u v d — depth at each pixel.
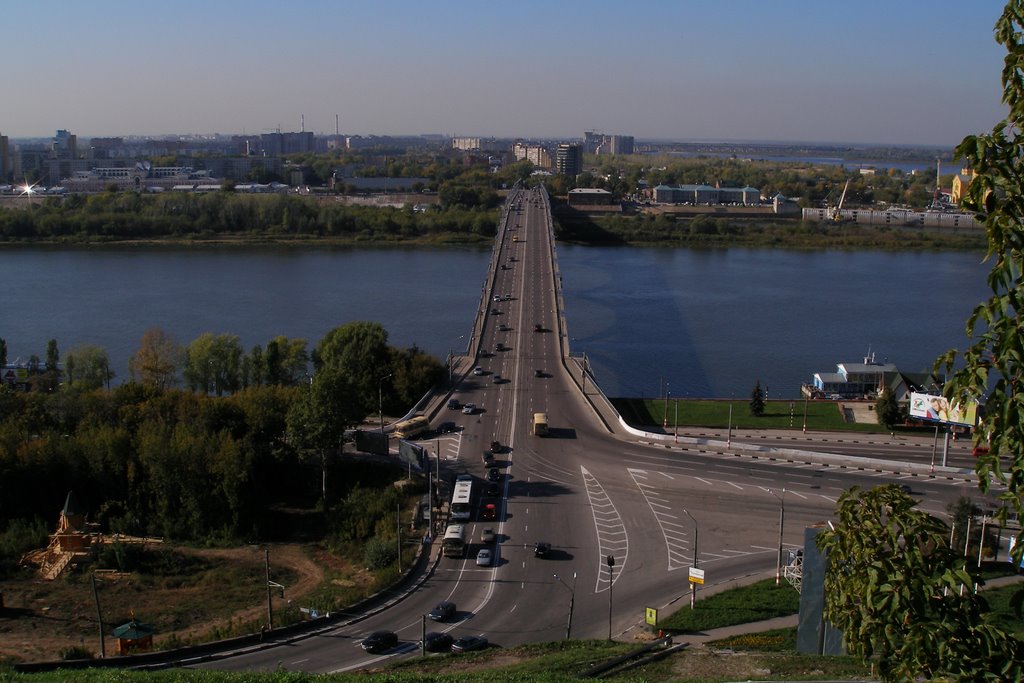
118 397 129.62
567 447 127.62
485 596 84.38
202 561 95.44
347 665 70.19
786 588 84.25
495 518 102.44
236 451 104.25
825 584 31.62
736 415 151.75
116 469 107.06
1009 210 25.08
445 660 67.25
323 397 112.31
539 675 52.28
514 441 130.00
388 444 124.12
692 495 109.62
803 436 138.12
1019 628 66.44
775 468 120.06
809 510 104.88
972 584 28.06
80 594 86.19
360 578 89.94
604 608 81.50
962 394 26.38
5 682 51.56
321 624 78.81
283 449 118.12
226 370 161.88
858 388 165.38
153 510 105.25
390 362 154.50
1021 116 25.05
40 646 74.25
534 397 151.12
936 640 26.55
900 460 124.38
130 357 185.75
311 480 117.62
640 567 90.19
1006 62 25.45
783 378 180.75
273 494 116.50
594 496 109.25
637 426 143.75
